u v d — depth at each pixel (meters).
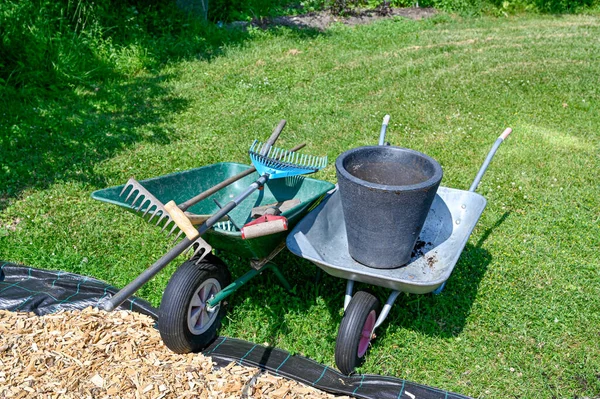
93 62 9.14
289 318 4.04
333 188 4.16
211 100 8.41
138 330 3.82
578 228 5.26
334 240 4.00
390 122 7.75
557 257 4.82
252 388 3.34
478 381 3.60
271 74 9.64
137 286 2.77
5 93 7.62
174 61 10.19
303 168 4.32
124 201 3.76
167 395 3.25
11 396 3.19
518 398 3.48
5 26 8.23
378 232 3.49
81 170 6.18
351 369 3.48
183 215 3.11
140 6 11.37
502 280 4.53
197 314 3.65
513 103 8.46
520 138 7.29
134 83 8.95
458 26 13.84
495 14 15.20
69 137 6.93
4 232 5.03
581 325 4.05
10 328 3.77
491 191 5.91
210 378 3.41
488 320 4.10
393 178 3.77
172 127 7.41
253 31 12.30
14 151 6.45
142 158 6.54
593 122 7.84
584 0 16.14
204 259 3.66
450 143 7.09
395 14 14.53
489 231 5.19
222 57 10.55
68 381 3.32
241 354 3.65
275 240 3.73
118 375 3.38
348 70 10.03
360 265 3.79
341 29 13.08
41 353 3.52
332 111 8.12
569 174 6.33
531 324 4.07
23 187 5.83
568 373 3.65
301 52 11.12
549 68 10.23
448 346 3.87
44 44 8.45
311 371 3.53
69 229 5.12
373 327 3.62
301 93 8.80
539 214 5.48
